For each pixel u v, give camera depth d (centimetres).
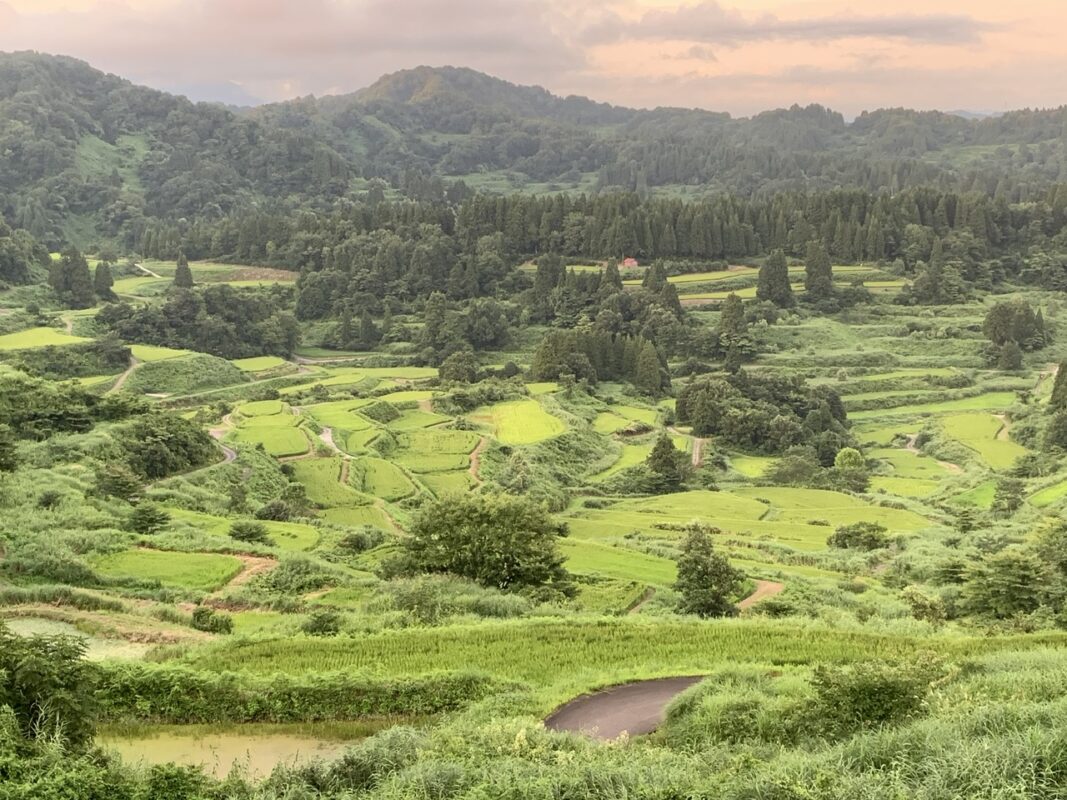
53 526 5897
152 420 9412
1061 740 1647
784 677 2986
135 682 3003
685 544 5722
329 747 2780
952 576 6191
